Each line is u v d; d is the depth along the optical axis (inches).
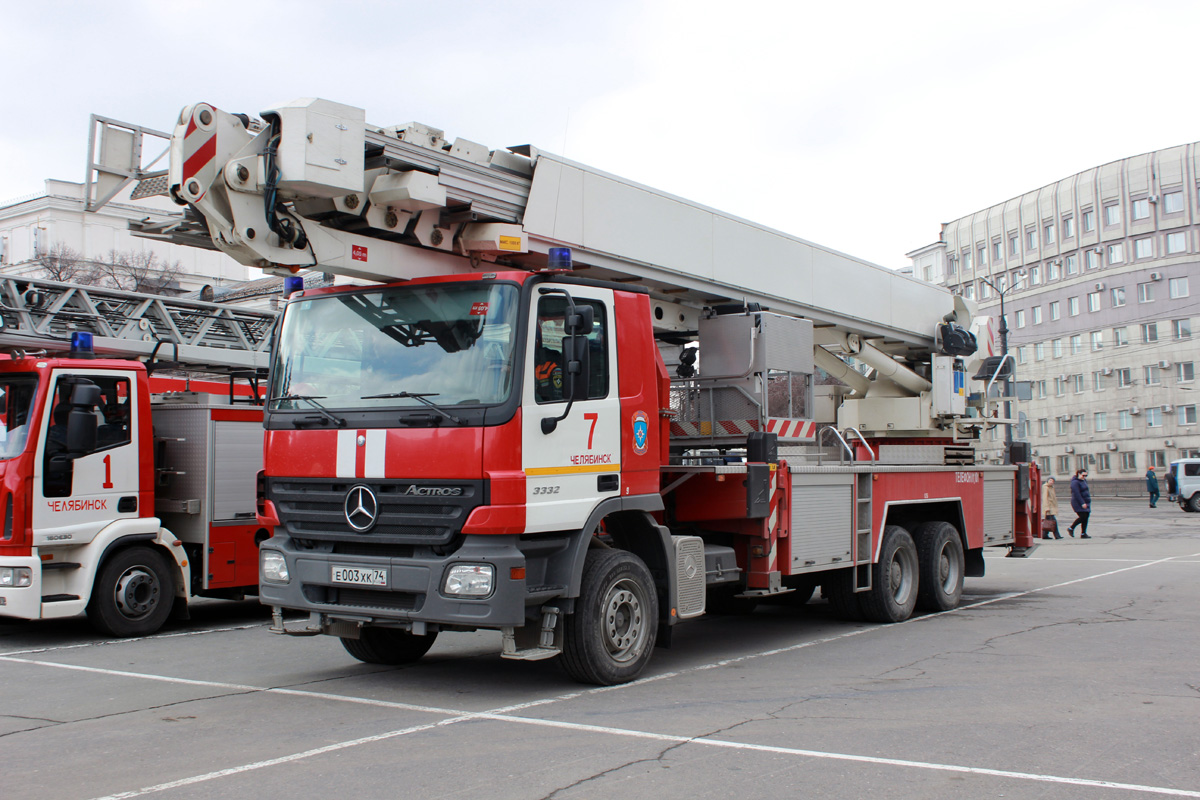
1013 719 236.5
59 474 375.9
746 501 323.9
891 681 284.0
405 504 252.1
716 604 447.2
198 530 427.2
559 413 258.2
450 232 294.4
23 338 417.1
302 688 280.8
